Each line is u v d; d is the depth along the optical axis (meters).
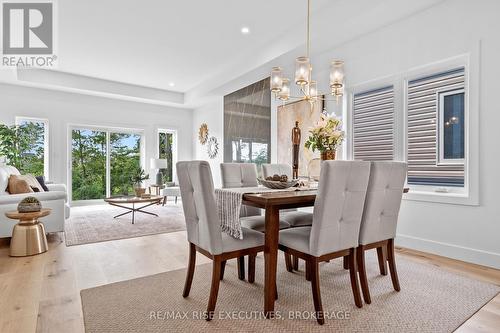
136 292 2.05
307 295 2.02
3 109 5.44
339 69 2.37
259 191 2.02
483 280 2.24
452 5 2.77
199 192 1.73
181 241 3.45
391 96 3.43
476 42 2.60
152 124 7.33
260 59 4.41
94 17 3.53
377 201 1.92
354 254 1.85
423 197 2.98
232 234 1.84
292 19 3.60
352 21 3.15
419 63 3.02
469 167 2.65
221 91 6.11
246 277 2.36
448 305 1.85
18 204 3.04
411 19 3.08
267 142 5.24
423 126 3.15
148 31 3.91
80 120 6.29
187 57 4.86
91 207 6.17
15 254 2.84
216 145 6.88
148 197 4.82
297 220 2.53
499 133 2.47
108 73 5.73
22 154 5.64
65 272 2.44
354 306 1.85
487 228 2.55
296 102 4.53
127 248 3.16
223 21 3.63
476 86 2.60
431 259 2.75
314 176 4.09
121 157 6.95
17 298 1.96
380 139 3.55
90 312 1.76
